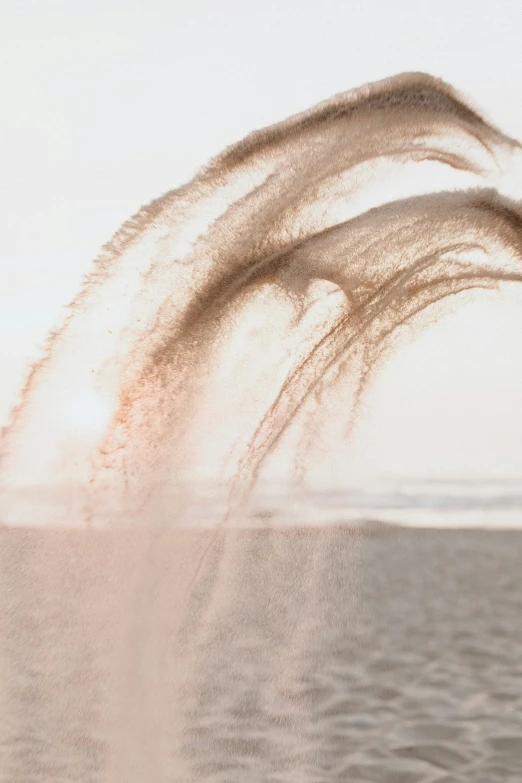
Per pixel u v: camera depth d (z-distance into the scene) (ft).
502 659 35.12
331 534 28.12
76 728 23.15
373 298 25.30
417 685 31.65
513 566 62.28
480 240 25.04
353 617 42.16
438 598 49.26
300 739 25.96
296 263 24.91
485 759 24.76
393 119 24.86
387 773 23.97
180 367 24.72
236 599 27.71
